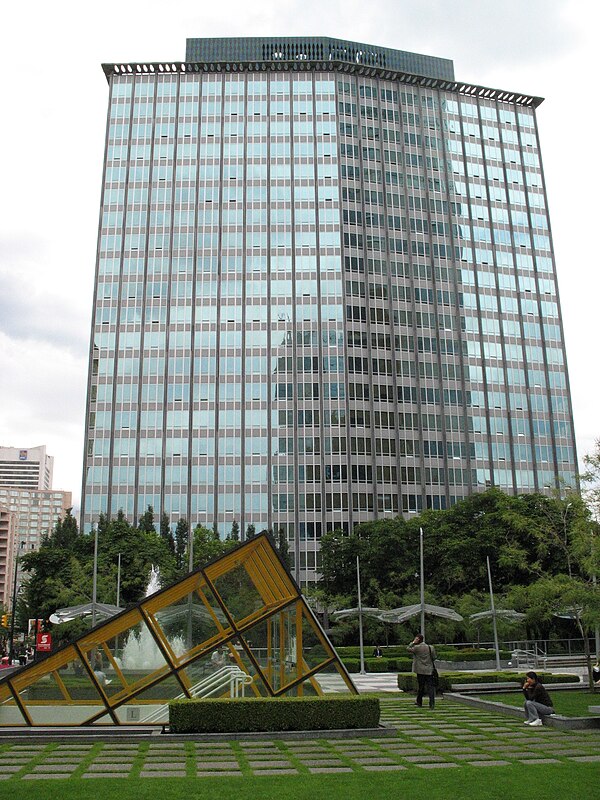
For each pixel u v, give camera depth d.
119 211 97.25
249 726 15.44
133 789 10.23
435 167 106.44
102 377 91.44
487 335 101.69
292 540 87.75
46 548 68.38
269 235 97.44
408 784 10.63
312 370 93.44
